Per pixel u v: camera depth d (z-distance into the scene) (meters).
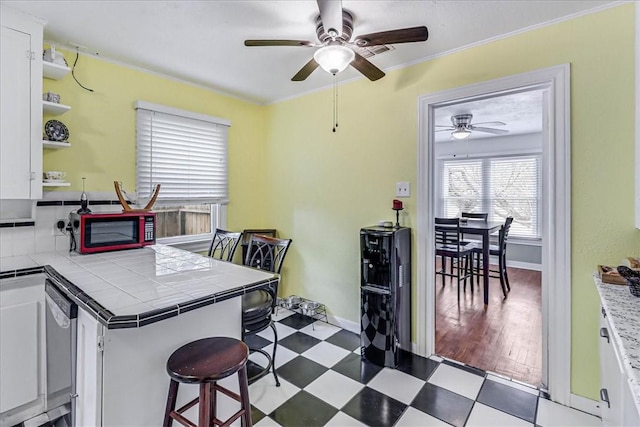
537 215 5.34
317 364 2.37
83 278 1.50
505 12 1.83
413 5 1.77
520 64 2.02
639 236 1.70
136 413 1.20
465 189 6.01
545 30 1.94
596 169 1.80
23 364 1.72
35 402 1.77
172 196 2.90
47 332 1.71
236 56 2.44
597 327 1.80
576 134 1.85
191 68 2.66
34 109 1.93
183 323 1.34
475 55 2.20
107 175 2.48
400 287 2.39
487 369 2.30
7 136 1.84
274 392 2.03
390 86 2.63
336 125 3.01
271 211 3.63
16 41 1.86
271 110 3.60
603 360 1.50
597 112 1.79
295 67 2.65
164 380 1.27
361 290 2.45
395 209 2.50
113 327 1.01
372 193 2.78
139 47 2.29
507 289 4.23
